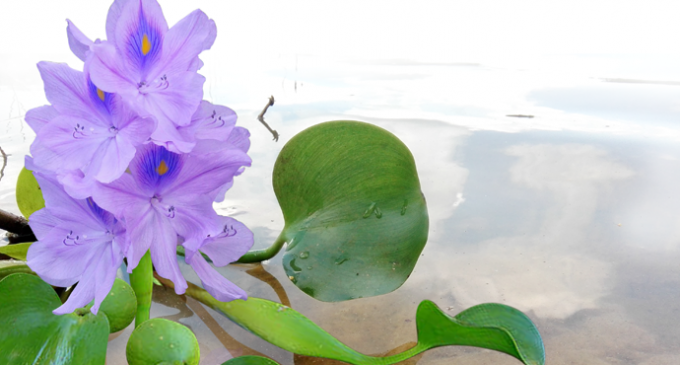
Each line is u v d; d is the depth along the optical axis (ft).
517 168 2.52
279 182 1.79
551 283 1.75
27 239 1.95
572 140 2.95
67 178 1.33
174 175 1.40
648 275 1.77
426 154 2.68
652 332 1.59
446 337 1.47
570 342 1.56
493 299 1.69
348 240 1.72
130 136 1.34
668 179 2.38
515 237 1.94
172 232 1.42
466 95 4.14
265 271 1.86
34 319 1.43
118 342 1.58
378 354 1.56
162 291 1.76
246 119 3.28
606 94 4.19
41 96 3.83
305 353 1.51
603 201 2.15
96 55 1.31
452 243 1.92
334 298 1.68
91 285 1.39
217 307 1.60
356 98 3.96
